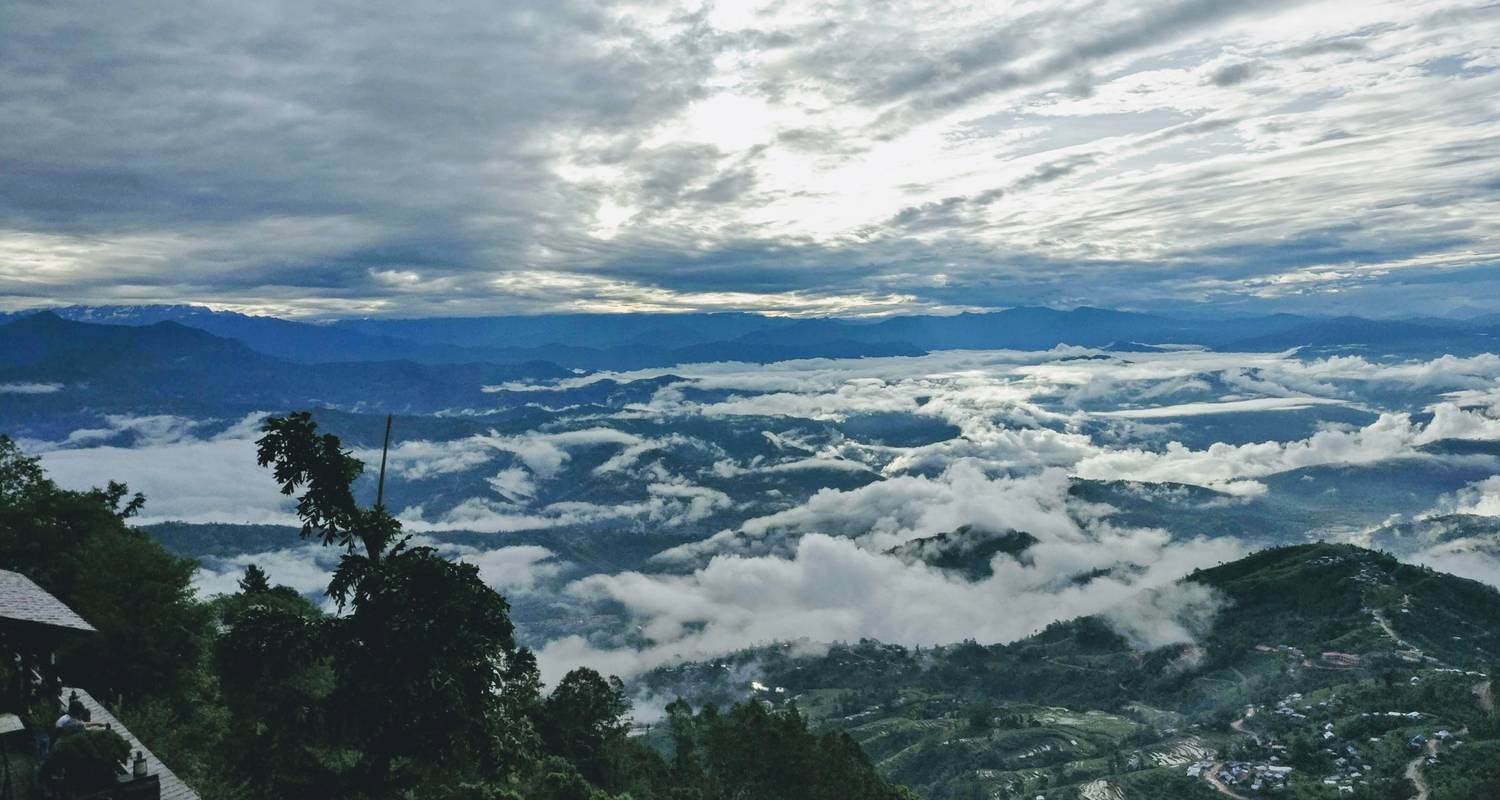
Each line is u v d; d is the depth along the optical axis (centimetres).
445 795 4219
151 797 2019
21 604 2227
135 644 4544
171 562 5147
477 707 2292
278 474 2289
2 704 2105
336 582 2266
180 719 4444
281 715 2319
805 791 8619
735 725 9125
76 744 1903
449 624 2217
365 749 2298
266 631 2275
